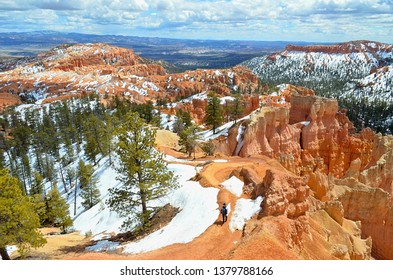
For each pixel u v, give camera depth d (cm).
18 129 12212
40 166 10494
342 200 4791
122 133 3669
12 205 3125
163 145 8869
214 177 4403
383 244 4634
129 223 3772
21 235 3133
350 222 4116
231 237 2886
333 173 8531
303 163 8194
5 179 3189
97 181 7500
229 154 7831
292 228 2880
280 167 5300
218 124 9781
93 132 9619
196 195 3931
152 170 3728
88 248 3712
